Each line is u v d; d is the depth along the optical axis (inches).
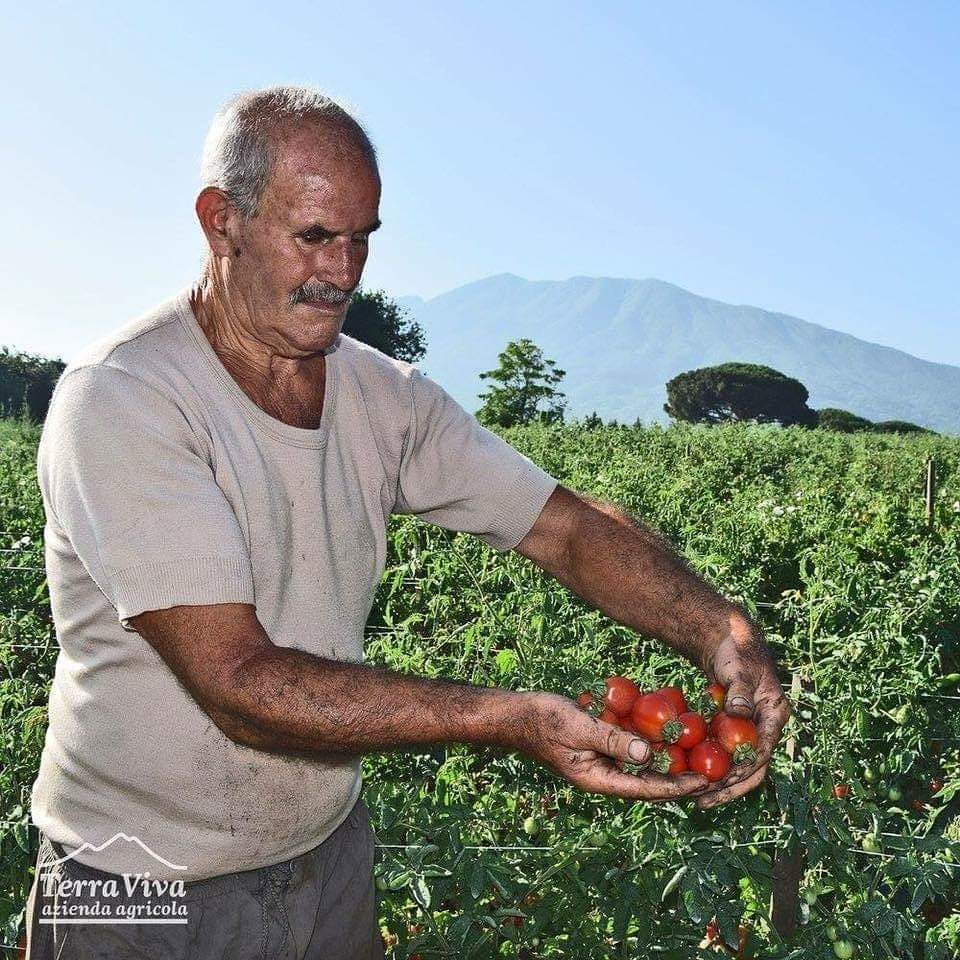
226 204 84.0
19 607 304.7
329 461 94.7
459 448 105.0
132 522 80.2
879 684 218.2
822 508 507.5
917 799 218.7
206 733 87.9
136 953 90.4
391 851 132.6
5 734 164.6
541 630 206.1
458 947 127.3
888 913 128.4
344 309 87.1
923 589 267.4
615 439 1269.7
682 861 127.0
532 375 2790.4
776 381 4431.6
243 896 93.6
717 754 93.0
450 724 80.8
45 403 1907.0
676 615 103.3
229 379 88.0
